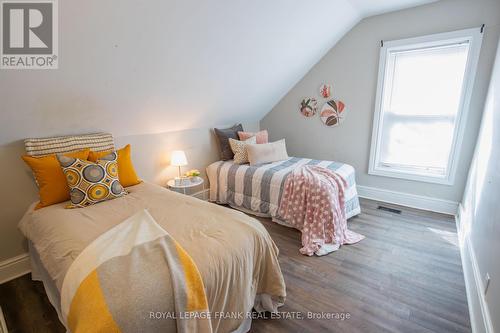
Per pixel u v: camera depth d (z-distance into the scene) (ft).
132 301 2.99
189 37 6.37
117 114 7.44
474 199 7.17
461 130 8.87
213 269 3.78
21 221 6.04
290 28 8.23
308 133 12.62
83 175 5.96
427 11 8.81
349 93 11.02
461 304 5.44
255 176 9.59
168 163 9.87
